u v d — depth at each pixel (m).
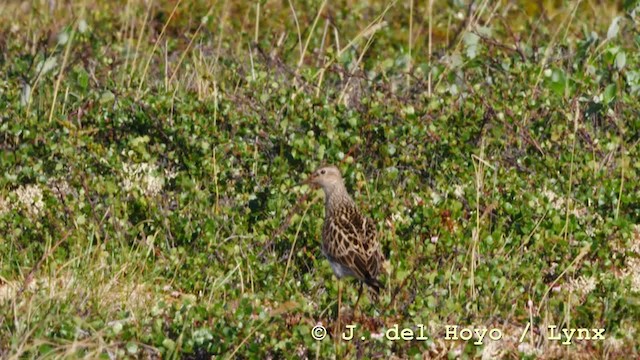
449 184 25.88
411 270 21.81
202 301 21.52
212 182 25.20
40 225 23.41
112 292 21.61
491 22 37.66
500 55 32.50
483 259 22.66
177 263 22.61
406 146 26.98
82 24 31.89
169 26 37.31
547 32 36.75
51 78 30.41
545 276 22.84
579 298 22.05
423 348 20.08
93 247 22.77
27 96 29.16
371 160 26.92
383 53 35.97
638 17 33.28
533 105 28.70
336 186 22.34
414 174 26.14
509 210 24.19
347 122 27.66
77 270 21.69
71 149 25.67
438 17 38.34
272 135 27.12
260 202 24.75
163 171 25.97
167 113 28.14
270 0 39.25
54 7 37.84
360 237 21.58
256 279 22.33
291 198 24.72
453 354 19.88
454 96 29.30
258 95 28.77
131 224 23.75
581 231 23.81
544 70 30.61
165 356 19.48
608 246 23.38
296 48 35.81
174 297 22.05
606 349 20.48
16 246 22.97
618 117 28.61
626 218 24.89
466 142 27.59
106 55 33.09
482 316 21.02
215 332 19.86
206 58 33.78
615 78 30.34
